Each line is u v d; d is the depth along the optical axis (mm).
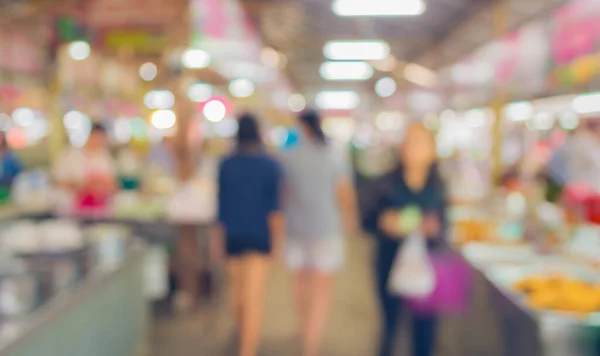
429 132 3258
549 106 5844
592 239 3887
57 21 6000
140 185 6512
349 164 8586
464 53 10633
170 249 5668
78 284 2695
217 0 7375
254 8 8633
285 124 14219
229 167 3863
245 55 8586
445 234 3283
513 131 6508
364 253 8016
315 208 3941
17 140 6121
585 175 5160
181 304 5516
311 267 4008
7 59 5430
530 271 3623
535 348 2781
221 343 4555
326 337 4754
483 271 3697
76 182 5332
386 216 3287
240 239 3854
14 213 4809
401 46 14445
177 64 7184
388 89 18203
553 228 4121
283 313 5344
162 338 4648
